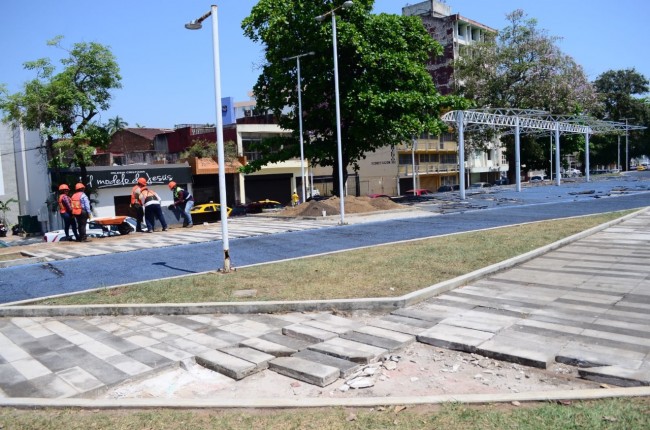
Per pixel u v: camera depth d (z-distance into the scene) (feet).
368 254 40.83
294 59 91.56
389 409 14.84
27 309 28.43
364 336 21.76
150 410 15.83
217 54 33.88
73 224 57.06
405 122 88.74
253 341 22.07
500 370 17.84
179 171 127.24
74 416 15.61
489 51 153.38
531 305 25.36
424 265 34.81
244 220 82.99
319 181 173.68
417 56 96.48
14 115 93.30
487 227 56.29
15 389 18.24
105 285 33.65
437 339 20.63
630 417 13.26
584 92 157.99
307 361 18.95
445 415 14.11
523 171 204.54
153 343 22.85
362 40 85.66
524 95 151.94
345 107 88.63
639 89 227.81
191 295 29.58
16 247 54.70
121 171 114.93
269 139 99.19
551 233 47.80
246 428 14.10
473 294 28.12
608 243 42.73
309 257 40.73
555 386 16.24
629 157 251.80
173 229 67.15
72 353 21.99
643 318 22.48
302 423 14.20
